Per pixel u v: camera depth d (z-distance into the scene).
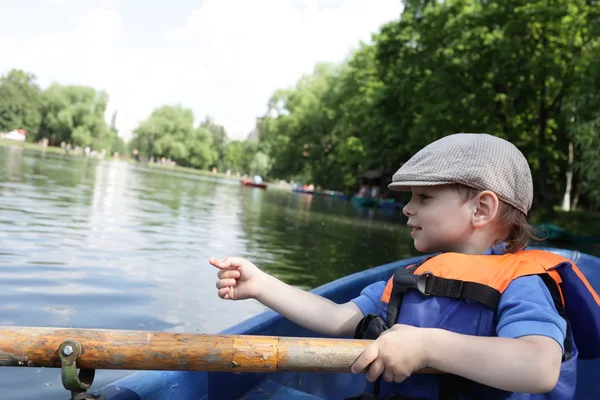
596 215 20.33
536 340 0.94
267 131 55.56
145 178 24.88
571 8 17.53
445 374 1.08
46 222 6.42
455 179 1.15
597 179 13.97
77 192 11.36
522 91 18.06
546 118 19.00
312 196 32.59
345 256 6.79
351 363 0.97
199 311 3.44
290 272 5.24
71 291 3.54
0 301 3.18
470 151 1.17
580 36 17.97
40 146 70.94
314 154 44.19
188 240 6.45
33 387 2.16
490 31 18.56
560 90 18.39
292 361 0.96
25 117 71.88
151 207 10.21
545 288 1.08
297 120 43.56
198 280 4.26
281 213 13.40
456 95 19.11
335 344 0.98
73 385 0.92
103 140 79.44
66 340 0.92
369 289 1.42
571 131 15.12
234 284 1.36
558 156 21.08
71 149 75.81
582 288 1.18
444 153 1.19
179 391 1.24
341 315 1.34
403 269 1.22
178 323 3.15
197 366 0.94
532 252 1.19
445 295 1.10
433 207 1.20
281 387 1.54
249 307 3.64
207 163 88.19
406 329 0.99
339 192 43.97
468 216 1.17
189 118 88.88
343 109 35.09
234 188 27.86
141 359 0.93
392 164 31.61
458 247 1.21
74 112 75.94
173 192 16.42
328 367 0.97
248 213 11.98
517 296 1.04
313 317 1.33
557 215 19.97
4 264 4.08
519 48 17.22
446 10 18.86
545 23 17.45
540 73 17.28
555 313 1.01
